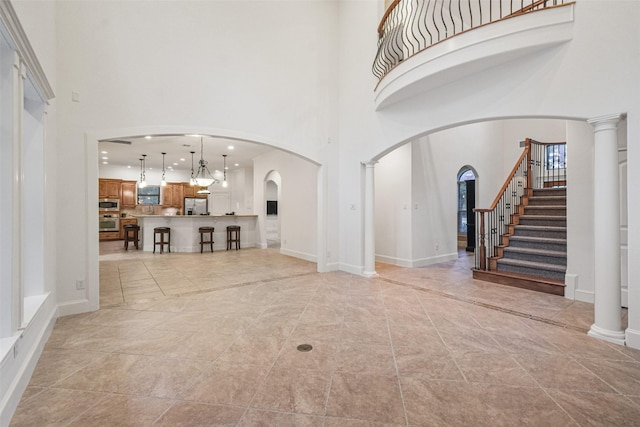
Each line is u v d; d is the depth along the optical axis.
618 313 2.72
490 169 7.98
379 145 5.04
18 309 1.98
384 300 3.96
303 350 2.57
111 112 3.73
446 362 2.37
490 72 3.49
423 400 1.90
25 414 1.76
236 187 11.70
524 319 3.26
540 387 2.03
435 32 5.73
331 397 1.93
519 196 6.46
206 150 8.30
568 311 3.48
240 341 2.75
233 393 1.97
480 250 5.14
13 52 1.94
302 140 5.39
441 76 3.71
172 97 4.14
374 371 2.24
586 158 3.81
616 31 2.65
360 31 5.41
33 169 2.83
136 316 3.39
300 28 5.37
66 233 3.45
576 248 3.92
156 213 11.73
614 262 2.71
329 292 4.35
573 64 2.88
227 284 4.81
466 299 3.98
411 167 6.09
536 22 2.97
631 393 1.96
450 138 6.91
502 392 1.98
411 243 6.11
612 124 2.71
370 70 5.21
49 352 2.53
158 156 9.16
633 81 2.57
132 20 3.88
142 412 1.78
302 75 5.39
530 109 3.17
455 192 7.04
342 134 5.80
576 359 2.40
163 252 8.27
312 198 7.07
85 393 1.96
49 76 3.06
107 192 10.95
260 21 4.91
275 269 6.01
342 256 5.86
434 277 5.25
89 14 3.62
